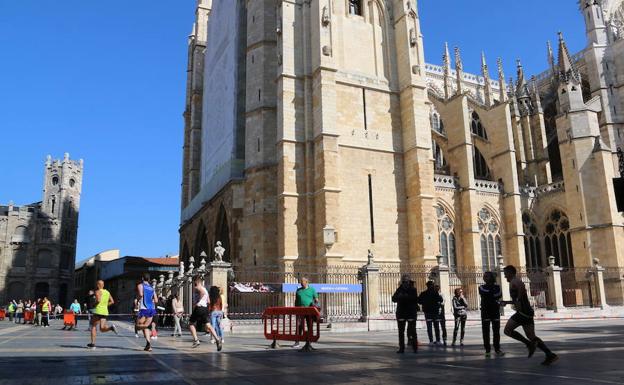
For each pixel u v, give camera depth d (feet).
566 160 160.97
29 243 314.76
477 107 184.34
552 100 201.36
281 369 35.09
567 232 161.79
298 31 136.26
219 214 160.25
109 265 331.36
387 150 136.56
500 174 167.94
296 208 124.77
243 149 155.02
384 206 132.57
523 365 35.94
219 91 178.70
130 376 31.55
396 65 145.07
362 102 137.39
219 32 186.39
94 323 54.03
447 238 152.56
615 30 192.54
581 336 65.98
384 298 123.65
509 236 160.76
